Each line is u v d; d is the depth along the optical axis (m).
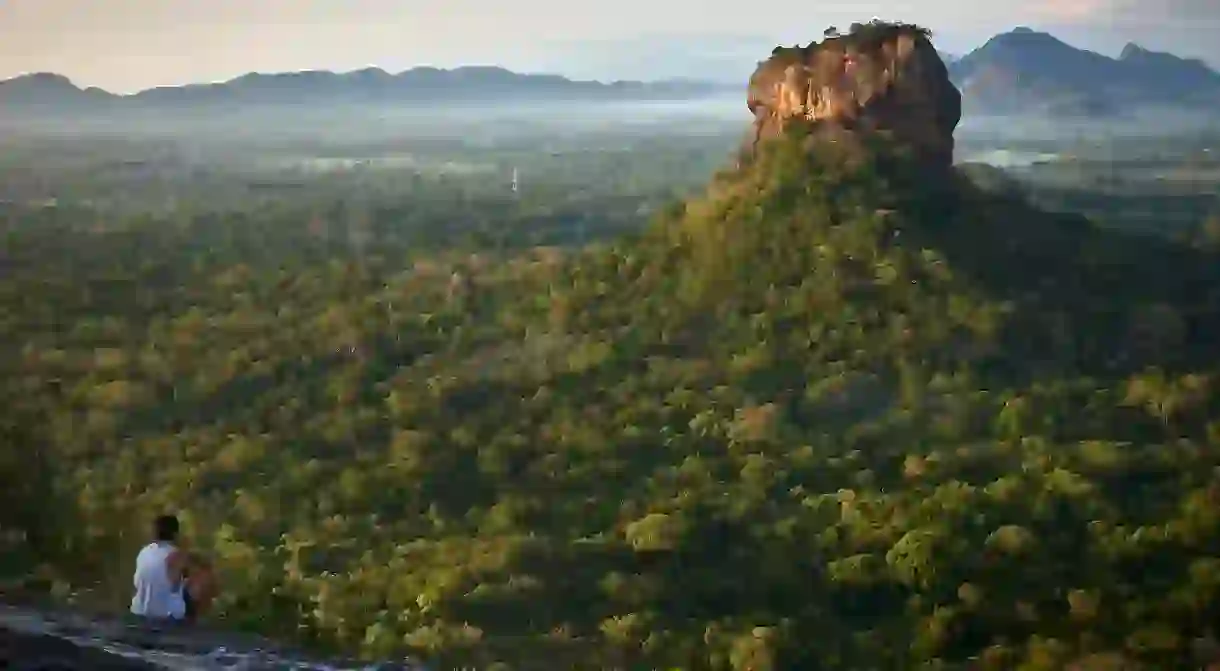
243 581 17.47
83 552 18.44
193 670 7.60
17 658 6.90
